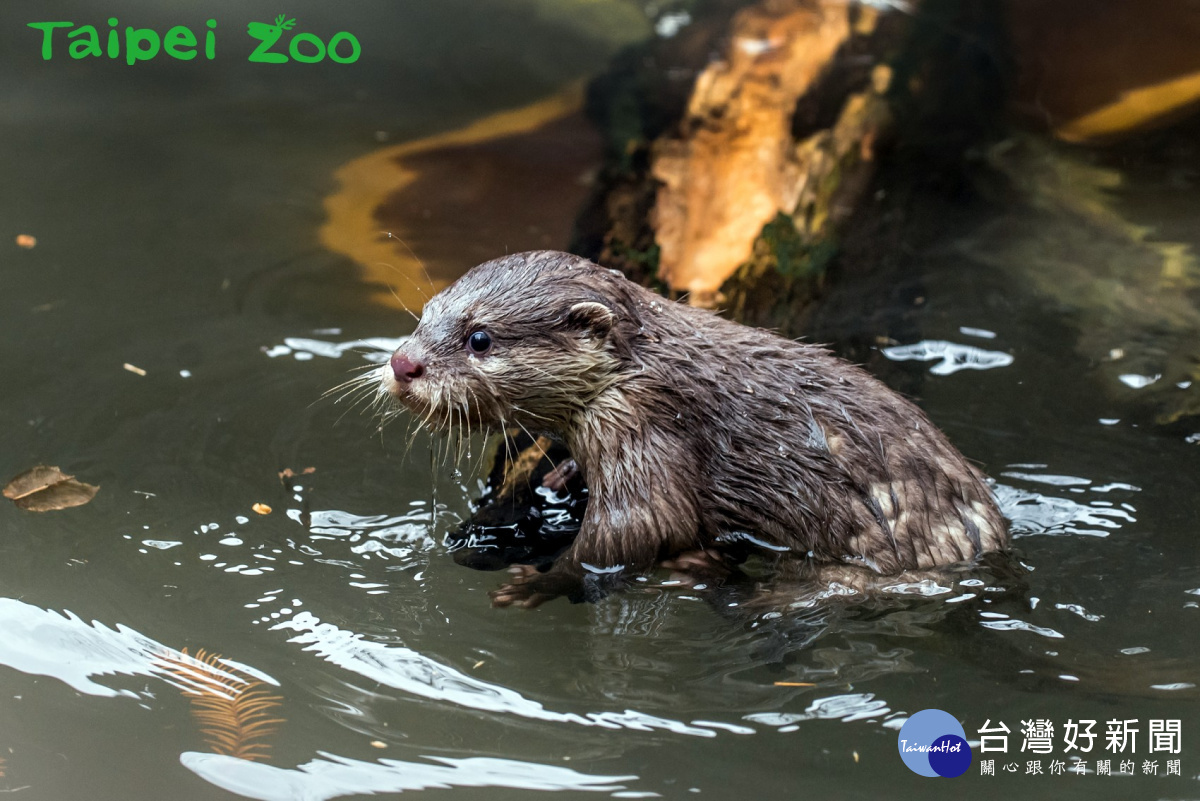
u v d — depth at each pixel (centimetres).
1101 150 778
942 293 617
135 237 688
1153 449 496
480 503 482
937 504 434
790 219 670
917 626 405
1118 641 394
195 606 412
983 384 545
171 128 825
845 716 363
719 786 335
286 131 827
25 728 357
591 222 675
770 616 416
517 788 334
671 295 591
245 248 678
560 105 856
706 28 941
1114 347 571
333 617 410
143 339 586
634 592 433
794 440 443
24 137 798
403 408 470
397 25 989
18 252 664
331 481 488
